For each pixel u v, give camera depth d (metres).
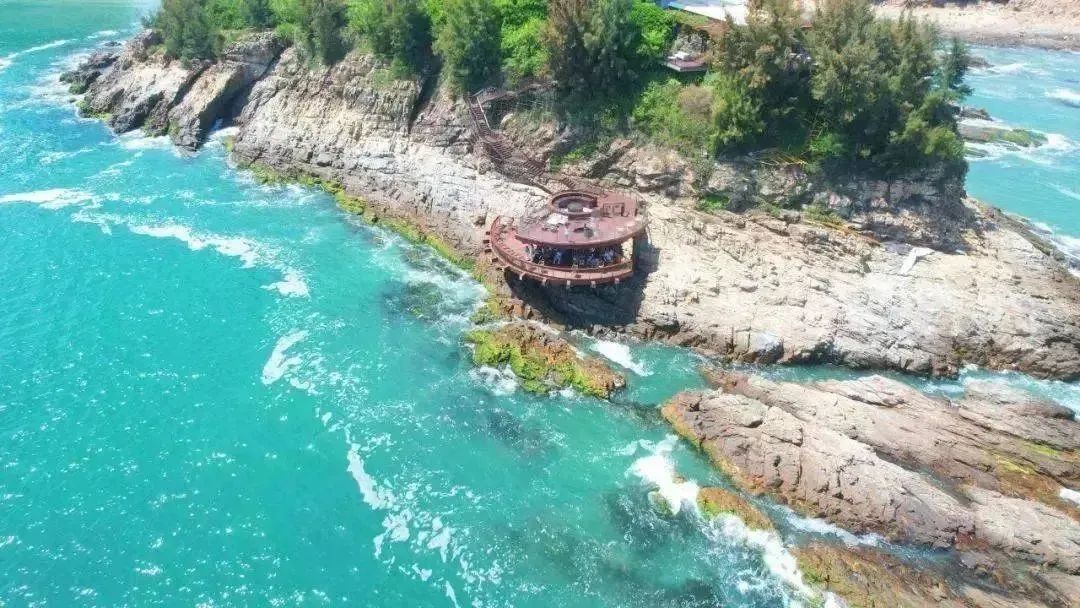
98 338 53.88
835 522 40.34
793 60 59.88
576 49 64.75
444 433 46.75
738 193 60.16
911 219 58.31
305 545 39.50
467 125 70.38
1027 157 87.88
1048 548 38.31
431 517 41.28
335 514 41.25
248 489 42.56
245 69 86.25
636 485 43.38
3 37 127.19
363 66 77.19
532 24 70.00
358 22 77.56
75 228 67.62
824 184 59.50
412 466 44.38
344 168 75.50
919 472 43.16
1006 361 52.81
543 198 65.06
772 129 61.38
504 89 69.56
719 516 40.81
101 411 47.50
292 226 69.69
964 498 41.50
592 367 51.06
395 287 60.94
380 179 72.94
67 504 41.16
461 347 54.00
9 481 42.31
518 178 67.12
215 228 68.81
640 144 64.31
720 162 61.09
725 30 59.97
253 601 36.53
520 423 47.62
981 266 57.50
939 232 58.62
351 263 64.19
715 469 43.97
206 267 62.78
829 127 59.88
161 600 36.38
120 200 73.06
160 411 47.62
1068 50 134.62
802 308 54.12
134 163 81.31
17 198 72.44
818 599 36.91
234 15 91.50
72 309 56.84
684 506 41.97
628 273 54.31
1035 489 42.44
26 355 51.84
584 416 48.22
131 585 37.03
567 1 63.28
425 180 70.44
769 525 40.12
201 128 85.88
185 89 88.88
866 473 41.38
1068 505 41.66
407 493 42.66
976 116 100.12
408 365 52.16
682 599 37.22
